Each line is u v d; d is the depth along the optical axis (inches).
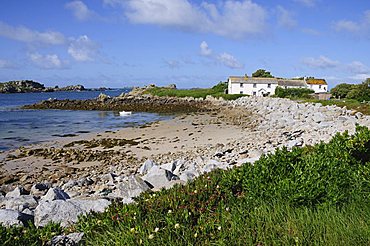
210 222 197.6
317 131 794.8
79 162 720.3
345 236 181.6
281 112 1483.8
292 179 229.6
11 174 625.3
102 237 193.8
